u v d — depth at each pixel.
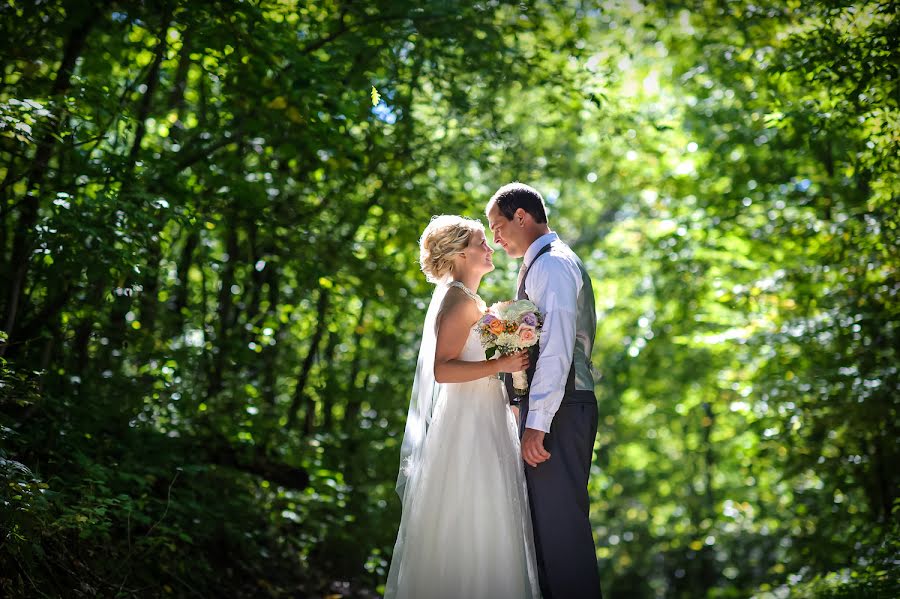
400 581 4.85
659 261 13.64
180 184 7.51
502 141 10.21
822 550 10.37
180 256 9.46
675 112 13.51
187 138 8.44
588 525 4.84
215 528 7.41
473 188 11.83
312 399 10.51
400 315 10.38
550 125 10.97
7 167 6.62
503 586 4.71
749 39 9.70
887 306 9.05
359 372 11.34
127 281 7.28
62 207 5.94
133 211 6.23
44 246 5.91
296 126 7.99
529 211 5.03
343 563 9.24
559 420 4.84
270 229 8.59
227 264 8.85
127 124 6.71
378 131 9.27
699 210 13.21
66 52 7.55
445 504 4.82
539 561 4.88
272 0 8.07
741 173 12.18
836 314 9.78
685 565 20.91
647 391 17.45
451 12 8.79
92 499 5.32
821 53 7.40
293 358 10.83
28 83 6.93
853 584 7.42
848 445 10.01
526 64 9.88
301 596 7.94
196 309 9.42
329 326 10.10
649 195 14.46
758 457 11.21
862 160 7.71
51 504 5.04
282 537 8.78
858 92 7.23
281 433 8.74
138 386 7.45
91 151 6.91
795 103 8.57
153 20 7.70
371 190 9.74
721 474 19.97
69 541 5.58
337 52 8.52
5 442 5.70
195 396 8.12
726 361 13.78
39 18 7.45
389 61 9.27
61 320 7.03
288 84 7.69
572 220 18.05
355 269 9.20
